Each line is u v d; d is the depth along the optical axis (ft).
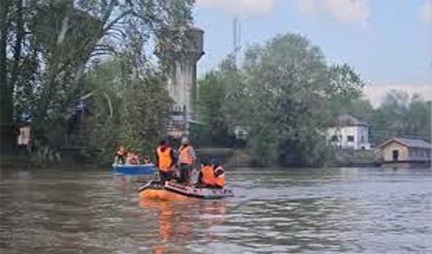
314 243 51.65
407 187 137.39
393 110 574.15
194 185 93.56
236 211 77.56
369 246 50.26
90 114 220.23
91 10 206.80
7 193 102.37
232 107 310.65
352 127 516.73
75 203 85.66
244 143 312.29
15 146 207.41
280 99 302.86
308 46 312.71
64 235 54.75
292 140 303.89
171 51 210.18
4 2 198.59
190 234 56.08
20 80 209.36
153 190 90.53
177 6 208.74
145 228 59.88
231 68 332.60
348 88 338.75
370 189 128.67
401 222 67.51
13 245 49.32
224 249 48.26
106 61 216.74
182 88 314.55
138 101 207.00
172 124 229.66
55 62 205.16
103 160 215.31
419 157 437.58
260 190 120.57
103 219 67.21
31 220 65.87
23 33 206.18
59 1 203.10
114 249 47.60
